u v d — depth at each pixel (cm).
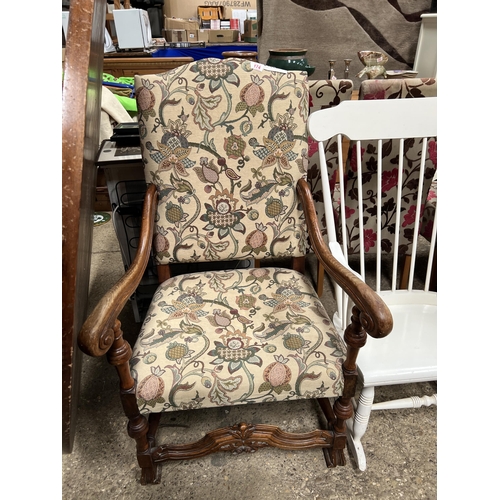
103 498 101
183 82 98
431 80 120
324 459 109
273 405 126
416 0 242
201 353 85
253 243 112
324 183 107
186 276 114
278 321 94
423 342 98
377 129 103
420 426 119
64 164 75
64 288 79
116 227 137
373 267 196
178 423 120
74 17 77
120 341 74
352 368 83
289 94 102
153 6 349
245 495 101
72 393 93
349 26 249
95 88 106
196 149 103
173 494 102
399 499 99
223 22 354
